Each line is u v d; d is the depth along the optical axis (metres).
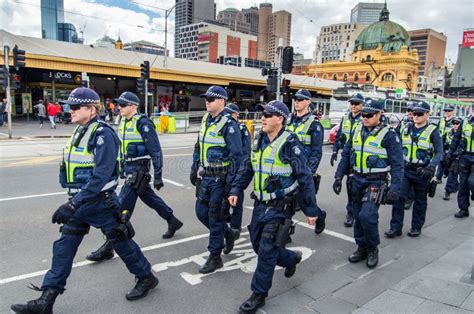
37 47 23.41
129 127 4.41
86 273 3.95
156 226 5.45
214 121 4.06
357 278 4.05
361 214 4.23
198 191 4.16
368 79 71.88
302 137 5.17
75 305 3.35
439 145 5.27
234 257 4.51
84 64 23.55
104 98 28.69
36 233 4.98
